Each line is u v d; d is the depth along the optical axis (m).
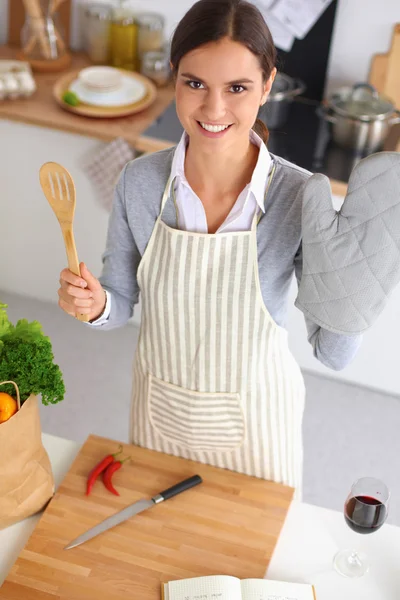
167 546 1.47
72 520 1.50
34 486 1.48
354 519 1.41
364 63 2.84
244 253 1.49
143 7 2.94
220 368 1.64
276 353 1.64
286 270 1.53
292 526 1.53
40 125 2.73
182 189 1.49
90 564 1.43
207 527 1.51
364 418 2.98
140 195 1.53
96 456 1.64
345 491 2.68
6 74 2.78
